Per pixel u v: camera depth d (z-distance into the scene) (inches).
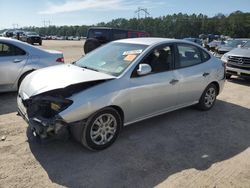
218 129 209.3
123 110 174.2
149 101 189.5
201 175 146.6
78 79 160.9
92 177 140.5
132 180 139.5
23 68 270.1
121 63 185.2
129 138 185.5
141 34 557.9
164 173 146.7
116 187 133.6
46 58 284.5
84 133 156.7
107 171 146.1
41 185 132.6
